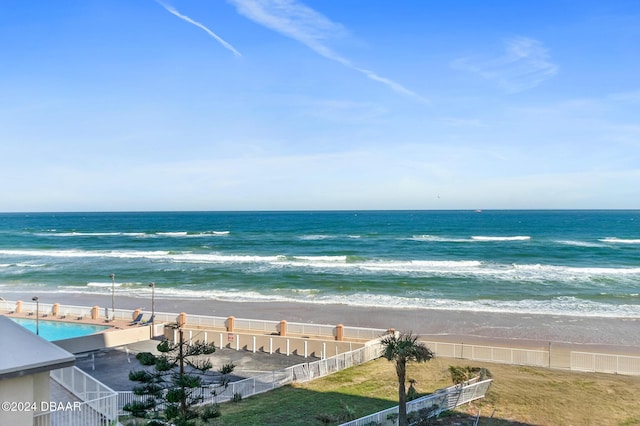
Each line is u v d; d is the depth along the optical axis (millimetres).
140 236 104562
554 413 15844
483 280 48219
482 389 17297
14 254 72500
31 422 9055
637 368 20891
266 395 17938
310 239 94438
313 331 25844
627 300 39219
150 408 12195
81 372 12711
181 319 27984
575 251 71938
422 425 14133
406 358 12867
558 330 30719
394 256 67500
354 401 16906
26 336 9984
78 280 49906
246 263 60906
